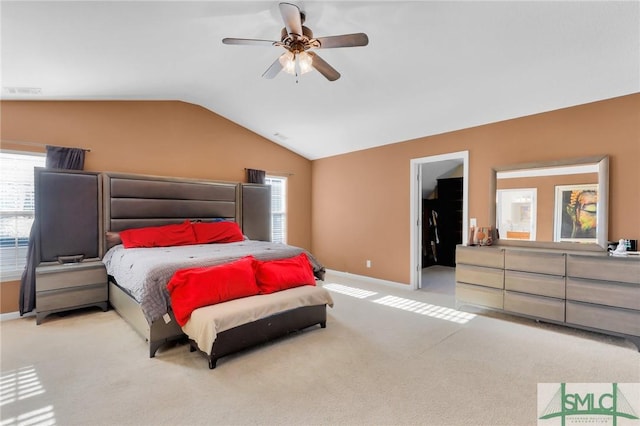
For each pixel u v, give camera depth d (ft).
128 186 13.74
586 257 9.45
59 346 8.98
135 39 8.55
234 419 5.81
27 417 5.87
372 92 12.21
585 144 10.63
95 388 6.82
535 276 10.48
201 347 7.70
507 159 12.44
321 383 7.01
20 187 11.78
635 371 7.47
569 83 9.87
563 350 8.63
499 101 11.43
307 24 8.34
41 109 12.07
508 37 8.23
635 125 9.73
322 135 17.35
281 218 20.21
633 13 6.98
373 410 6.06
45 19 7.00
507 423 5.67
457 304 12.54
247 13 7.93
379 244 17.16
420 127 14.39
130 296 10.24
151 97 14.26
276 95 13.73
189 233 14.23
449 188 22.24
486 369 7.60
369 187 17.70
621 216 9.97
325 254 20.49
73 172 12.31
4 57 8.55
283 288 10.02
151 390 6.75
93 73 10.43
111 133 13.70
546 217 11.39
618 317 8.92
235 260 10.13
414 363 7.92
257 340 8.59
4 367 7.73
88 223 12.66
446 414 5.92
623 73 9.08
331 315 11.68
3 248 11.46
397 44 9.07
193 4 7.25
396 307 12.68
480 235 12.39
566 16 7.28
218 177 17.10
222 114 16.93
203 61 10.68
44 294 10.98
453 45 8.82
